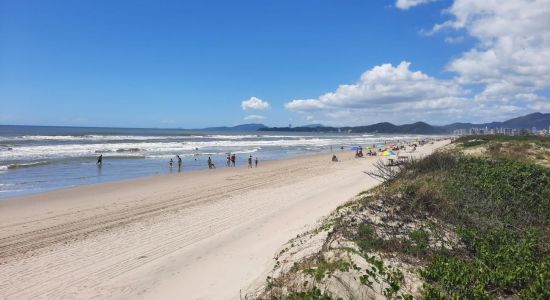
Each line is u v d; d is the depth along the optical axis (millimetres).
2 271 9602
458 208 10047
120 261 10039
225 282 8125
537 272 6734
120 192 21484
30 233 13031
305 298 5629
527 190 12320
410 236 8461
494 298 6031
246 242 10953
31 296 8203
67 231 13219
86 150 48781
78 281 8867
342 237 8430
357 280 6188
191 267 9273
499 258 7465
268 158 44781
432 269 6809
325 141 94812
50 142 60750
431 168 14539
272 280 7027
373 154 46094
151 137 88250
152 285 8398
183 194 20484
